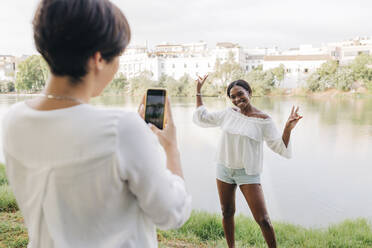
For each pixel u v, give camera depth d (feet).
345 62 255.29
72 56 2.19
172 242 10.00
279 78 239.09
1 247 8.63
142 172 2.22
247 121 8.35
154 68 279.90
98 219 2.29
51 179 2.22
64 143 2.17
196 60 279.49
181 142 52.80
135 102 132.05
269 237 8.20
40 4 2.25
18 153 2.35
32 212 2.44
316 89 217.36
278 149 8.27
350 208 23.90
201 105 9.93
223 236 10.95
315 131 72.08
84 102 2.33
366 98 181.27
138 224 2.52
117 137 2.18
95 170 2.17
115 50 2.39
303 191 28.22
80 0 2.15
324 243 11.05
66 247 2.27
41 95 2.39
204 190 26.25
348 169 38.11
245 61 314.76
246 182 8.38
